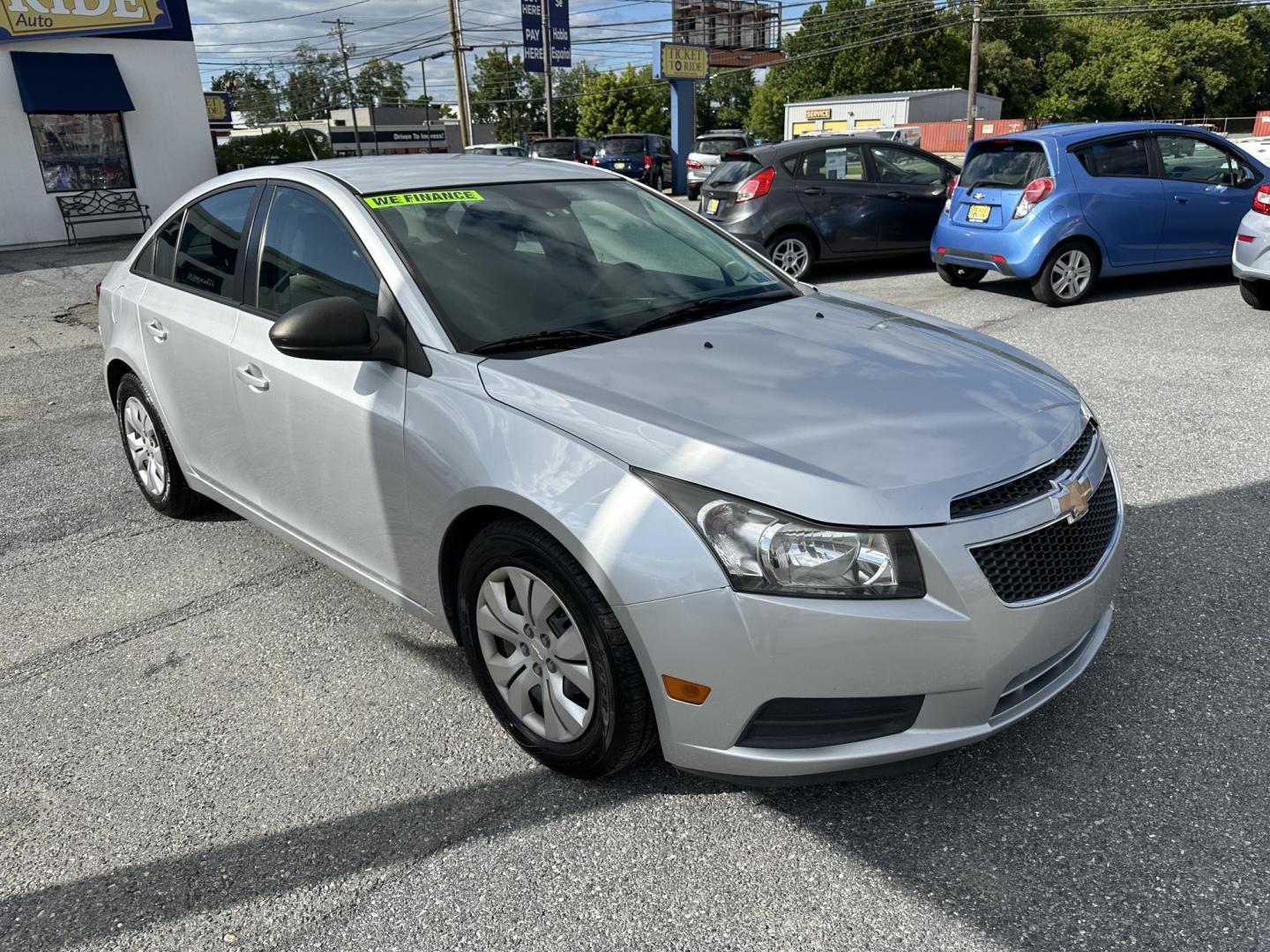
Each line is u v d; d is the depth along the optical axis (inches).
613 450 90.7
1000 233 339.6
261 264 135.0
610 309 121.1
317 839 95.6
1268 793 95.3
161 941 84.0
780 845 92.0
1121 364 255.3
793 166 402.3
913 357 111.7
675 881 88.2
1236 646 121.3
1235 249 307.7
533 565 95.0
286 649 131.4
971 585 84.4
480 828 96.2
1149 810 93.9
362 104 3735.2
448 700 118.5
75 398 266.4
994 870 87.6
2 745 112.8
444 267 116.7
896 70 2768.2
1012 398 102.0
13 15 637.9
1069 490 92.7
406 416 106.7
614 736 93.3
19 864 93.8
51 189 673.6
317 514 126.2
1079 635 94.0
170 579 153.5
